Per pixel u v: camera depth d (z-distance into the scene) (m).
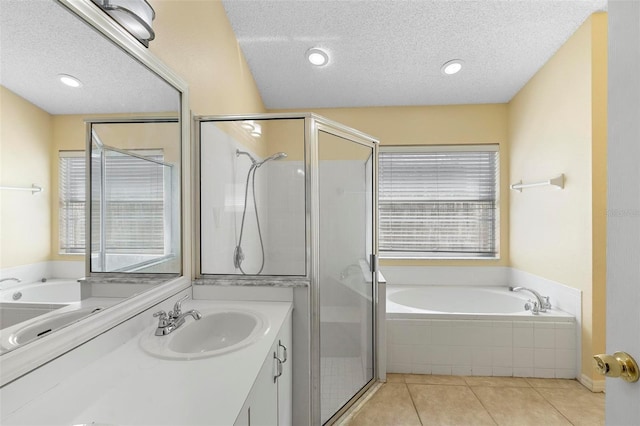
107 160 0.96
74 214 0.84
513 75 2.49
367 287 2.05
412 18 1.87
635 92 0.56
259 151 1.73
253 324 1.22
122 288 1.02
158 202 1.24
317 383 1.59
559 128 2.18
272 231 1.70
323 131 1.75
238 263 1.75
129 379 0.75
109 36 0.93
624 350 0.58
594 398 1.85
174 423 0.59
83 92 0.87
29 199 0.71
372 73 2.48
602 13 1.85
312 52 2.14
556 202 2.22
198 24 1.55
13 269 0.66
